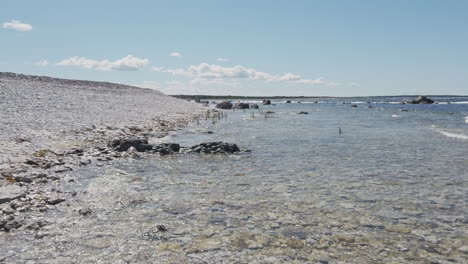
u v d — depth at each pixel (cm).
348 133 2802
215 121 4053
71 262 603
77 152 1622
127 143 1809
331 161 1593
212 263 605
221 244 685
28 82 4441
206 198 998
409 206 928
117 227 766
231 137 2525
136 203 943
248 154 1794
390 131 2964
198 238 712
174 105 6134
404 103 10894
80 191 1049
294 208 911
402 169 1408
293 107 9288
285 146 2077
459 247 676
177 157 1702
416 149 1939
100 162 1516
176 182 1188
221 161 1596
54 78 5625
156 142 2192
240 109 7638
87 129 2275
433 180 1216
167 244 682
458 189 1094
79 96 4200
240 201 971
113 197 995
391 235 735
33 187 1052
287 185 1152
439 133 2772
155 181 1200
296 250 661
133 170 1382
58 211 862
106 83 7000
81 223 787
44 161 1366
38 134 1905
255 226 782
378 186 1138
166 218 828
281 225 791
